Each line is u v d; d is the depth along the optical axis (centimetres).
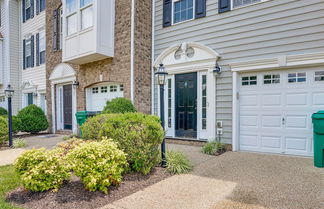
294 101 486
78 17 738
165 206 260
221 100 577
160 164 409
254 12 527
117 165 306
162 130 386
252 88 542
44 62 1095
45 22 1042
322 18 445
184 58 645
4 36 1262
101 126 407
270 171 379
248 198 276
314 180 329
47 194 280
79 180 330
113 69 735
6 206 250
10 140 617
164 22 703
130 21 684
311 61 452
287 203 260
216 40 589
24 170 290
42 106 1127
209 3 604
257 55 522
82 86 851
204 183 331
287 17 483
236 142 552
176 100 677
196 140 616
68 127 940
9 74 1237
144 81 714
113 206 260
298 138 482
